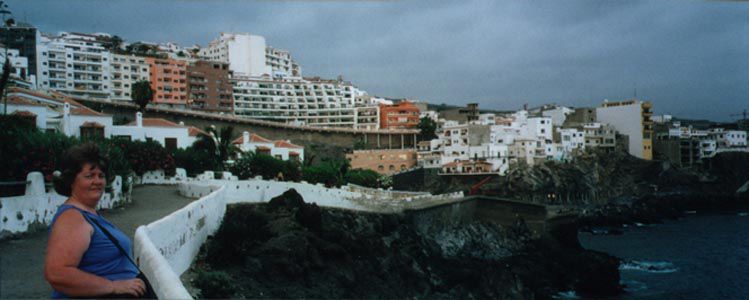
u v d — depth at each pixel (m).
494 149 128.00
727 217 120.44
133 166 47.75
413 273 49.53
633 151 151.88
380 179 112.81
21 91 55.16
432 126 155.75
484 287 52.88
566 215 75.25
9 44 121.38
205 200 29.75
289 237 36.66
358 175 99.31
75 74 129.38
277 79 182.75
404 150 139.12
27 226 19.52
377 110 168.62
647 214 115.06
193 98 148.50
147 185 49.41
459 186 119.62
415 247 56.38
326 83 192.12
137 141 49.94
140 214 27.66
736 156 151.12
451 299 48.69
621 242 86.25
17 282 12.66
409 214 62.38
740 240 84.88
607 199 124.94
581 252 65.31
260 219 40.91
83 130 53.62
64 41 135.38
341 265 40.94
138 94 84.81
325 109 177.75
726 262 67.88
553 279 57.38
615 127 156.12
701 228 102.12
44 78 124.50
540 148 132.12
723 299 51.16
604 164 138.25
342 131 145.62
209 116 119.94
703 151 165.62
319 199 58.44
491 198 76.56
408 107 166.62
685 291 54.59
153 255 8.61
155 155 50.34
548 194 117.50
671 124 169.75
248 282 29.66
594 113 161.62
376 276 45.12
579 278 57.50
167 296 6.27
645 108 153.12
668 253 75.31
